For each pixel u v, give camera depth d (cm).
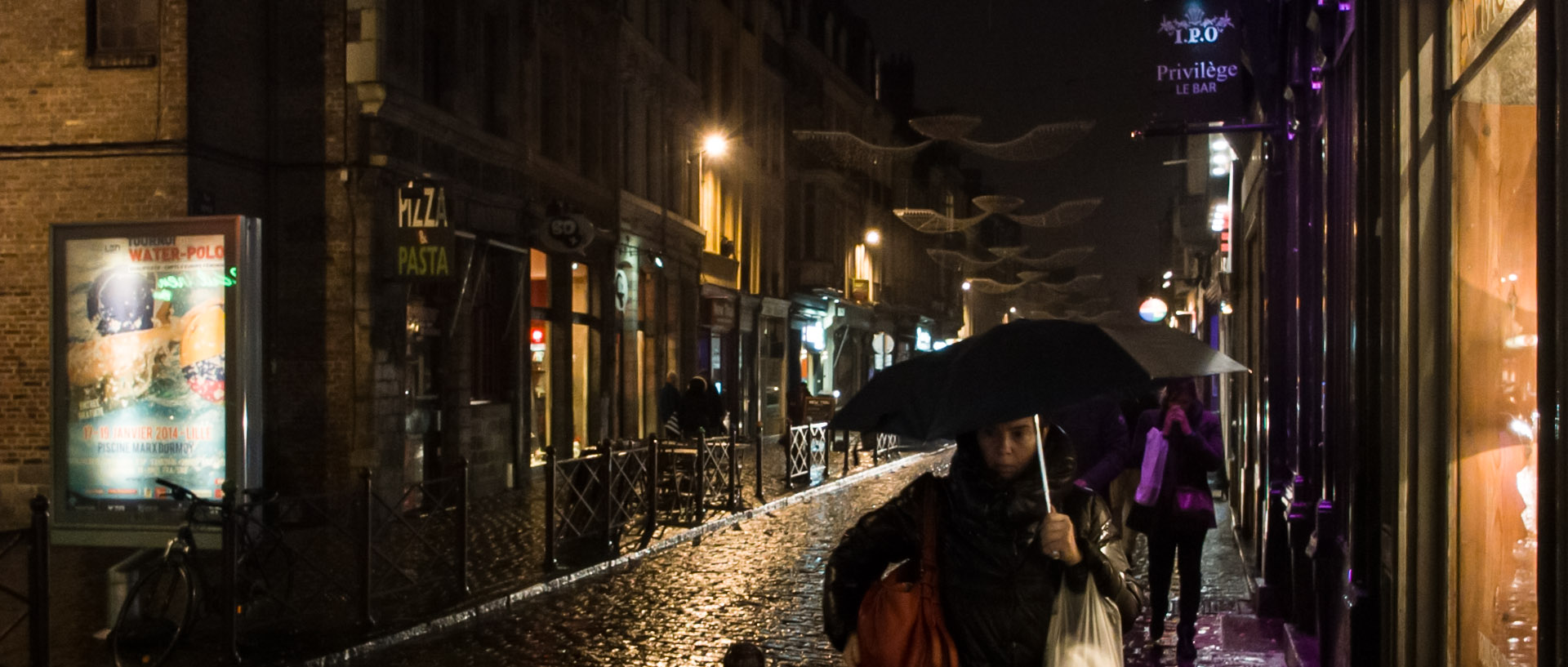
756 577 1127
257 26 1463
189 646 809
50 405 1259
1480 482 387
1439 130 434
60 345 1213
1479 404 387
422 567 1019
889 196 5616
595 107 2339
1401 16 494
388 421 1530
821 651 823
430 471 1692
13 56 1367
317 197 1488
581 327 2309
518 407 1942
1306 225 848
